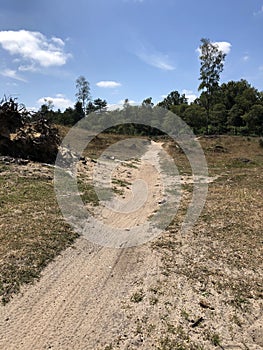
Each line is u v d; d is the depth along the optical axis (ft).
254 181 51.52
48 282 18.28
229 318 15.80
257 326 15.30
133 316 15.69
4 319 15.07
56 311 15.92
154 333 14.53
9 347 13.48
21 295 16.87
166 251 23.03
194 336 14.46
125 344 13.82
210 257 22.07
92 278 19.11
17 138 49.39
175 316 15.75
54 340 13.99
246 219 30.30
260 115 155.22
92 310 16.12
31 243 21.98
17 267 19.03
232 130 155.63
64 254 21.68
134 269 20.39
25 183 37.22
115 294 17.56
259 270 20.54
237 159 79.41
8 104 49.85
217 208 34.19
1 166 41.63
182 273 19.83
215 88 150.10
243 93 196.13
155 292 17.71
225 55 143.95
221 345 13.98
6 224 25.11
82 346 13.70
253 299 17.43
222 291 18.01
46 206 30.37
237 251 23.18
